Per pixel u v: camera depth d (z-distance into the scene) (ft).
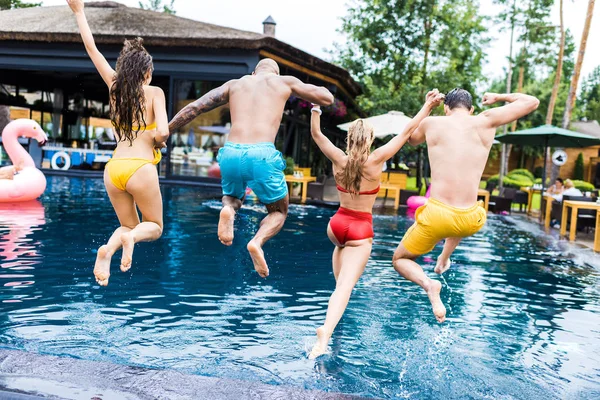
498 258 28.50
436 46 83.20
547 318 17.98
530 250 31.71
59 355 12.34
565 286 22.68
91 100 81.92
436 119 14.79
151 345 13.46
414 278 14.19
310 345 14.19
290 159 57.72
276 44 57.93
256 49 57.82
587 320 17.93
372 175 14.15
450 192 13.93
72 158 64.69
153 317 15.66
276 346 13.97
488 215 53.16
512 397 11.72
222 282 20.02
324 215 41.60
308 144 79.00
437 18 83.56
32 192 37.06
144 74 13.17
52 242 24.66
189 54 59.41
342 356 13.58
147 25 62.13
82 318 15.14
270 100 13.75
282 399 9.94
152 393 9.82
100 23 62.69
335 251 15.26
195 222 33.27
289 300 18.22
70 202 38.70
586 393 12.13
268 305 17.54
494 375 12.94
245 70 58.70
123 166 13.14
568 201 38.42
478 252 30.12
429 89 79.92
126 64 13.01
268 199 13.78
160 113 13.34
